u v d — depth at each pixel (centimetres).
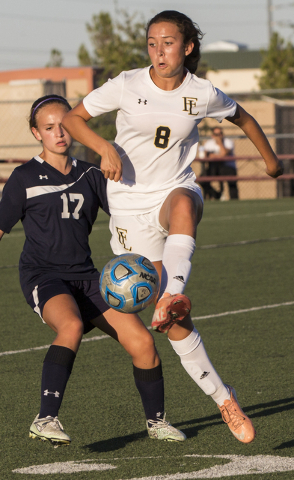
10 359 1655
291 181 6631
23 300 2361
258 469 1003
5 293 2480
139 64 8325
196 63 1176
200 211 1149
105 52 8469
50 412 1004
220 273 2777
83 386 1442
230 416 1080
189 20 1104
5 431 1191
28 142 7562
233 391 1107
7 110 7581
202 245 3528
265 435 1149
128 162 1193
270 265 2931
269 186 7094
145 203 1190
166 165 1179
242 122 1210
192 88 1141
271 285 2522
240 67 18738
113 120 7162
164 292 963
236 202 5841
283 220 4484
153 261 1226
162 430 1127
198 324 1980
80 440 1145
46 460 1057
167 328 929
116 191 1217
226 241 3647
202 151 6041
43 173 1220
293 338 1800
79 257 1202
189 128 1152
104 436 1162
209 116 1170
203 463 1033
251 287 2492
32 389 1424
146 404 1136
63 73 8894
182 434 1130
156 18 1104
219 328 1927
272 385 1418
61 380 1027
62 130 1212
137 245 1214
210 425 1209
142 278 995
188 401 1341
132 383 1459
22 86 7500
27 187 1205
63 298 1112
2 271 2936
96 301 1168
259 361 1596
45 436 983
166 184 1188
